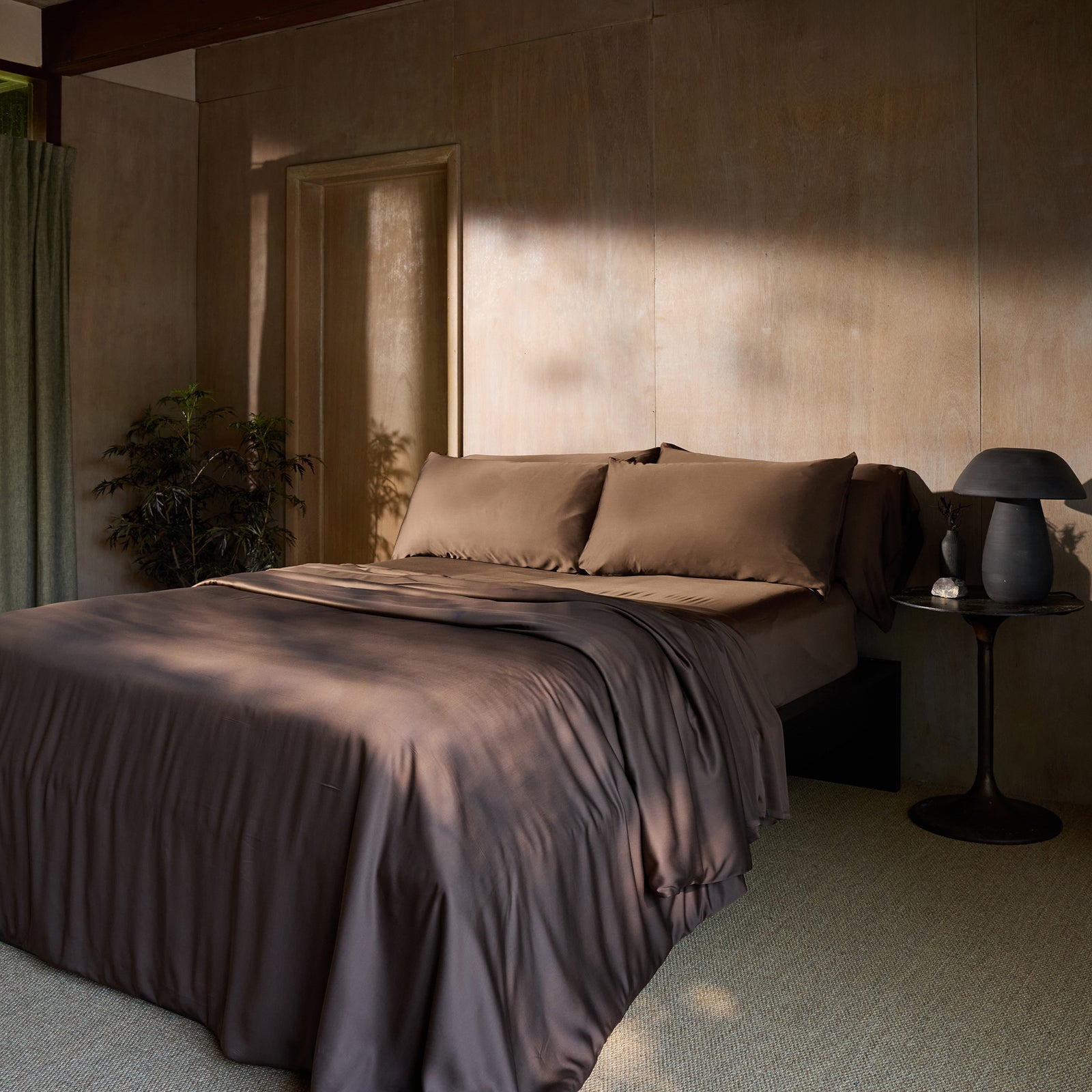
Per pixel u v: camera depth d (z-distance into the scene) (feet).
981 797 11.23
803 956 8.21
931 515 12.48
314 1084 5.98
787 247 13.20
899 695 12.25
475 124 15.39
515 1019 6.28
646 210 14.14
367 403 17.10
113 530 17.57
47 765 7.89
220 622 8.98
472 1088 5.90
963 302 12.18
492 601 9.52
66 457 16.66
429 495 14.15
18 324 16.05
